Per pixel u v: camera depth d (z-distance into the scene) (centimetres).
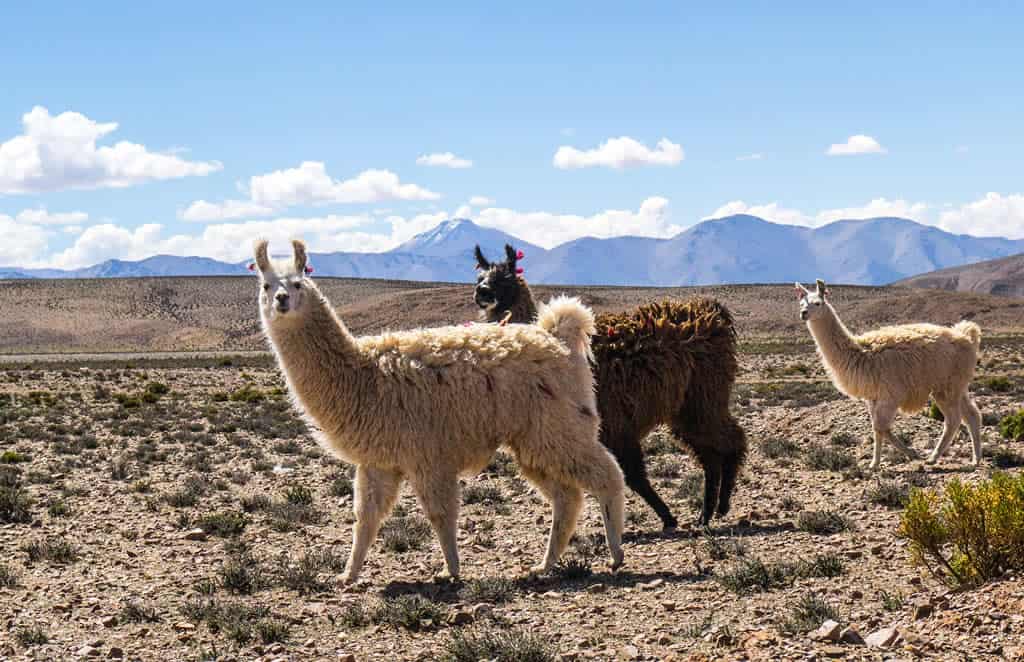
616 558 931
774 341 10806
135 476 1769
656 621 745
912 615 685
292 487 1611
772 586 831
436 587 891
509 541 1124
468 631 736
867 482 1415
